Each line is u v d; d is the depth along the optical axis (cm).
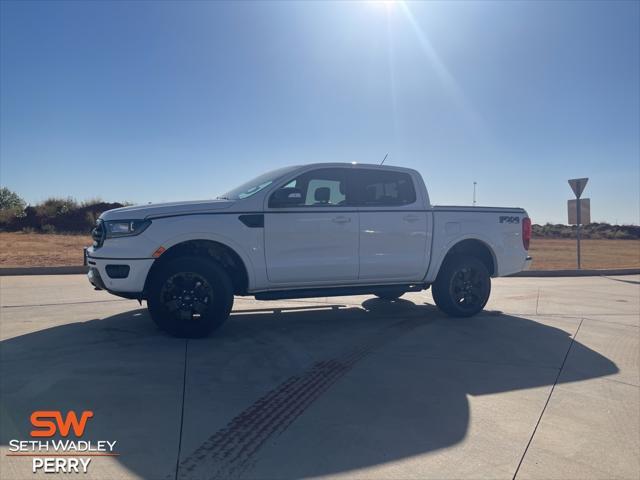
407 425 424
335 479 340
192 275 652
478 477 348
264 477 339
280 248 701
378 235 757
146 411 434
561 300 1077
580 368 588
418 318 831
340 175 754
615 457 383
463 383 527
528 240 882
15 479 330
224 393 478
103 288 672
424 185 807
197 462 355
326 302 977
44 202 3148
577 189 1748
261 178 755
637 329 793
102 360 562
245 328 734
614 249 3347
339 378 529
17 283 1155
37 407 436
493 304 1002
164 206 669
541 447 395
